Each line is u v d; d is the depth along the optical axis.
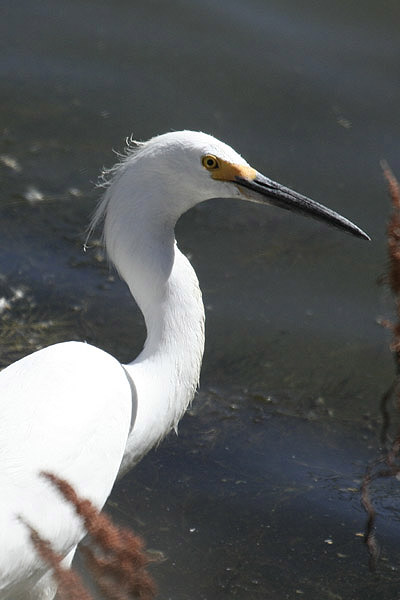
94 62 15.23
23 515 6.29
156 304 7.64
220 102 14.55
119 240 7.52
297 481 9.05
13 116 14.17
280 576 8.01
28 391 6.84
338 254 12.33
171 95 14.66
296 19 16.00
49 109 14.35
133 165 7.32
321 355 10.80
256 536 8.41
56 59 15.23
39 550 5.49
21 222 12.41
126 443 7.53
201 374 10.45
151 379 7.64
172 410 7.88
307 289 11.77
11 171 13.24
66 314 11.02
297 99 14.60
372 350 10.87
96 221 7.80
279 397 10.16
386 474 8.39
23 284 11.38
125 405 7.25
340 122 14.17
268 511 8.69
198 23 16.03
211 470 9.13
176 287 7.63
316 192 12.88
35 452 6.50
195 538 8.32
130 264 7.57
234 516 8.60
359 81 14.80
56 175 13.25
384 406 9.04
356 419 9.90
